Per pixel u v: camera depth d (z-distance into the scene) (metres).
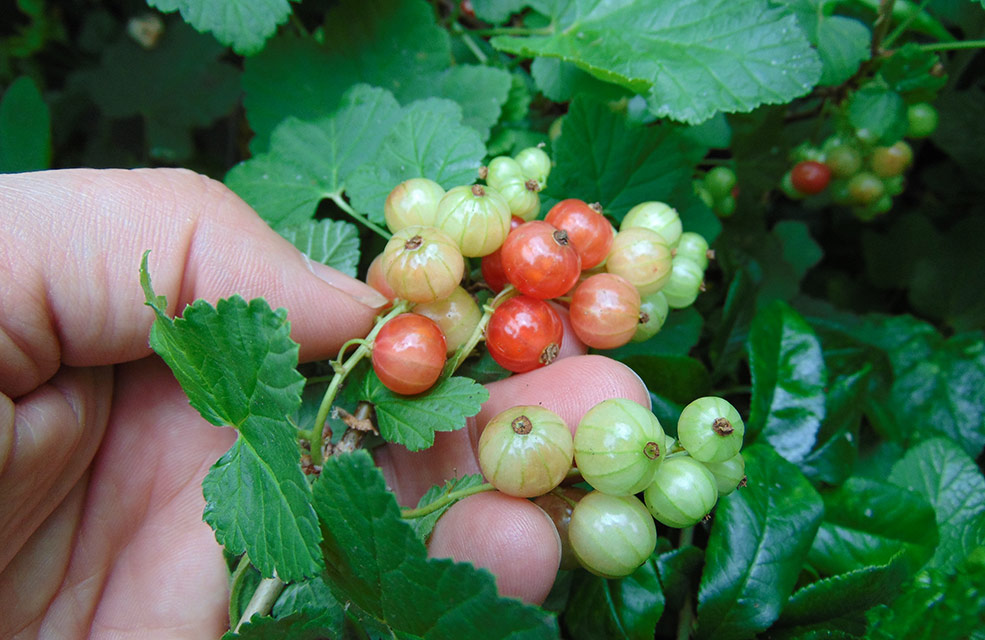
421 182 0.08
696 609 0.09
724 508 0.08
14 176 0.07
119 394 0.09
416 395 0.07
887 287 0.15
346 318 0.08
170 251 0.08
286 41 0.10
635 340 0.09
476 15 0.11
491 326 0.07
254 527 0.06
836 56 0.10
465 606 0.05
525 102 0.11
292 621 0.06
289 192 0.10
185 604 0.09
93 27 0.16
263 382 0.06
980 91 0.13
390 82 0.11
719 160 0.12
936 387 0.12
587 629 0.08
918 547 0.09
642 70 0.10
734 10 0.10
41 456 0.07
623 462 0.06
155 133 0.15
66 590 0.08
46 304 0.07
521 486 0.06
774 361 0.10
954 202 0.15
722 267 0.12
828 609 0.08
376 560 0.06
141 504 0.09
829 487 0.10
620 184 0.10
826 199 0.14
